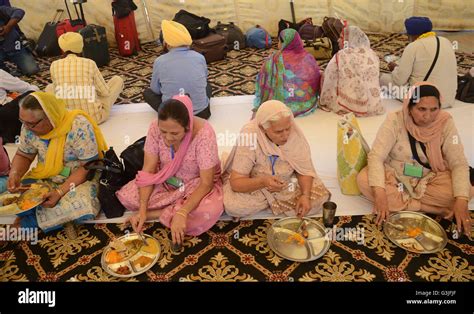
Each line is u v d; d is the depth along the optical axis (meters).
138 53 5.19
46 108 2.05
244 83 4.04
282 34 3.12
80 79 3.09
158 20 5.51
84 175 2.21
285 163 2.15
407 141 2.14
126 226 2.19
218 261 1.96
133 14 5.03
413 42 3.14
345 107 3.23
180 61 3.07
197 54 3.18
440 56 3.04
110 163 2.25
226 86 3.99
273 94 3.22
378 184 2.09
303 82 3.19
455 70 3.11
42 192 2.14
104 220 2.26
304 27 4.83
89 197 2.18
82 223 2.25
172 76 3.06
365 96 3.13
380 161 2.14
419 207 2.14
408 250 1.93
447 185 2.09
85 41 4.50
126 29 4.95
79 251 2.06
